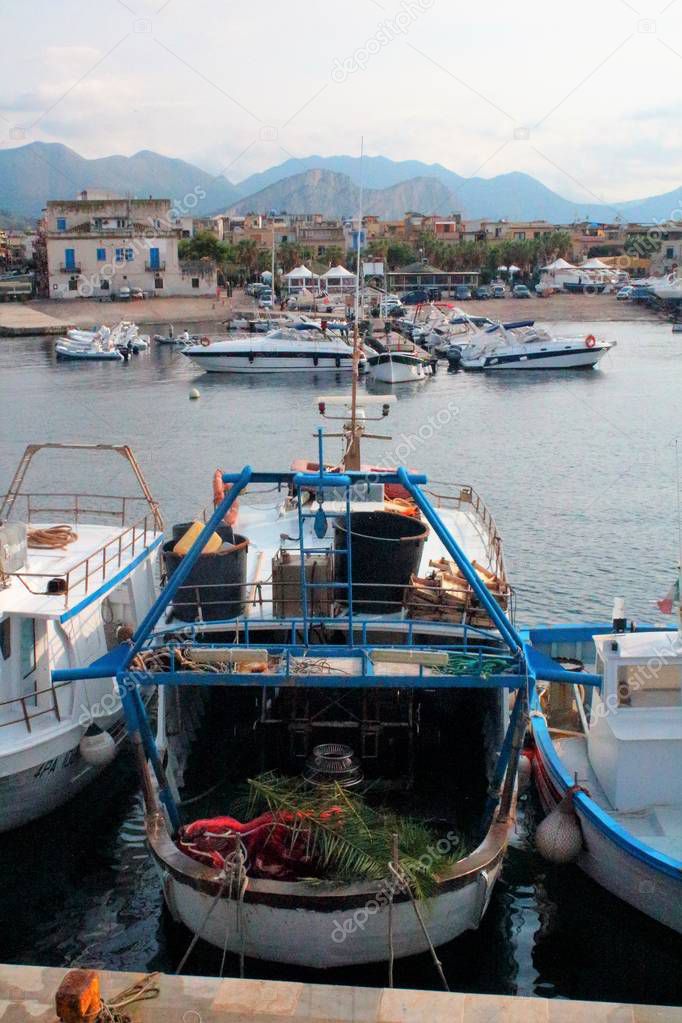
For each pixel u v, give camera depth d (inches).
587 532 1365.7
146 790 521.0
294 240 6727.4
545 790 628.7
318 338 3336.6
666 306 5029.5
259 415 2423.7
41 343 3983.8
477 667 521.7
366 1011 398.6
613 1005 400.8
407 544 595.8
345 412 2436.0
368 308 4510.3
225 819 523.5
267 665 534.9
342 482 516.4
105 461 1873.8
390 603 566.9
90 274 4645.7
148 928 538.3
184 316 4475.9
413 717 628.7
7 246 6254.9
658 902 521.0
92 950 519.5
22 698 598.2
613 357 3661.4
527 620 1022.4
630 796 569.6
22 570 685.9
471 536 786.8
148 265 4680.1
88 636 673.6
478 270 6309.1
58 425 2293.3
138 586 756.6
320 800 509.4
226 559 605.6
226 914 474.0
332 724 599.8
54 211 4709.6
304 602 533.3
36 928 540.7
